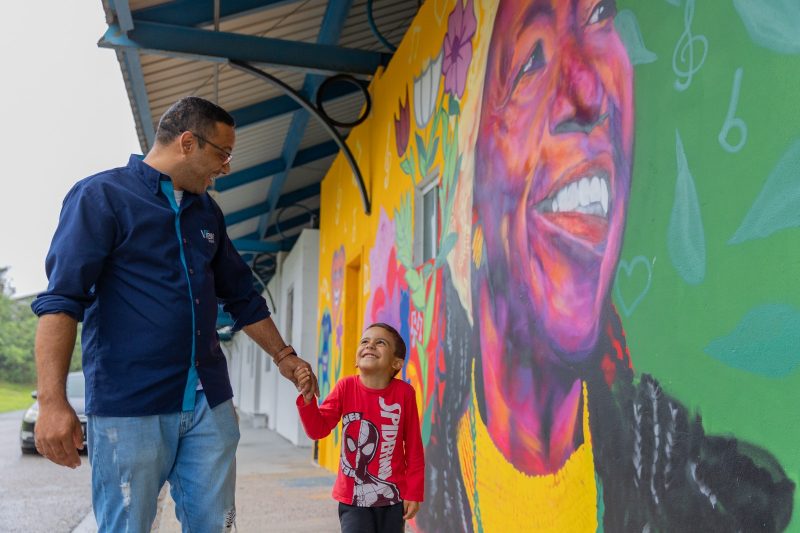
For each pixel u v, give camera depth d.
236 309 2.73
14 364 73.38
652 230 2.22
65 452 1.93
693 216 2.02
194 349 2.29
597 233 2.56
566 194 2.80
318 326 10.02
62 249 2.09
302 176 12.16
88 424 2.22
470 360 3.90
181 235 2.34
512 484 3.24
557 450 2.81
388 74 6.23
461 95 4.26
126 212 2.23
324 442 8.85
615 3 2.50
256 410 20.39
